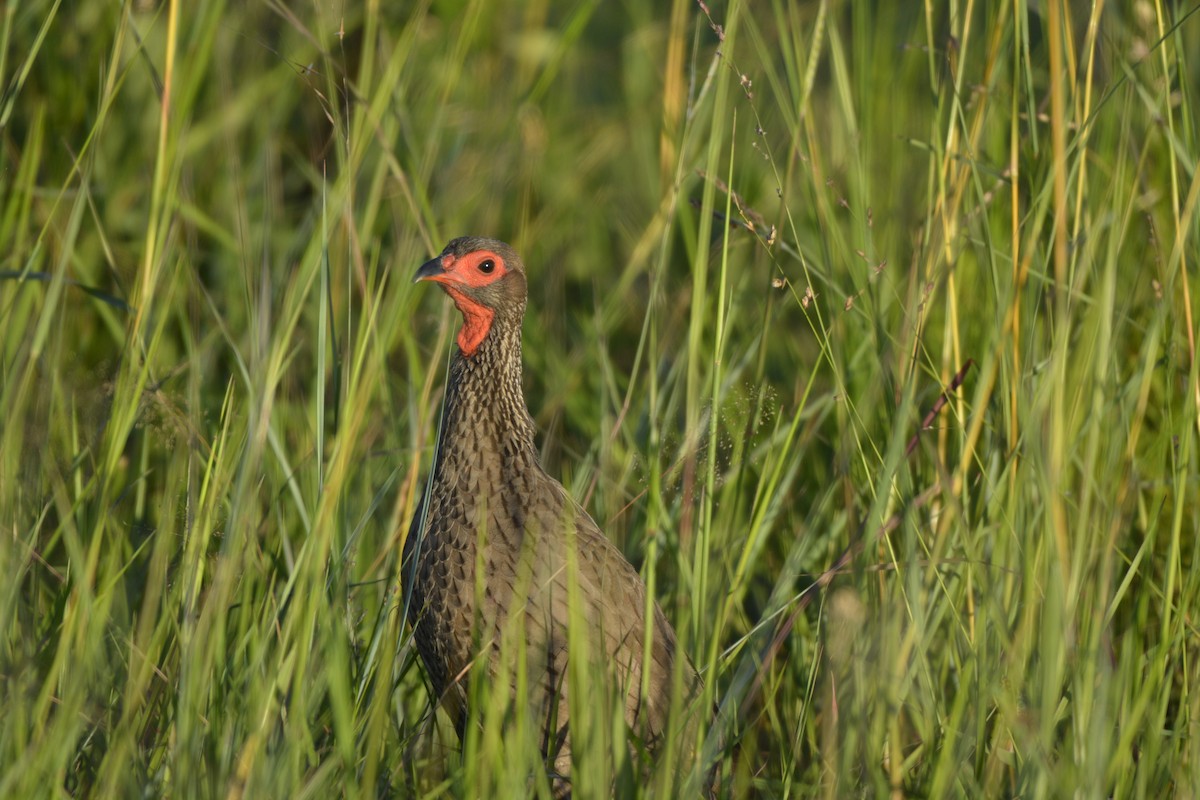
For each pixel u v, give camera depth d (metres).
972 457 9.09
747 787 8.10
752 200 13.48
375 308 8.20
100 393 8.76
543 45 14.51
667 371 11.30
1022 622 7.18
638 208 15.23
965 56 9.45
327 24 11.58
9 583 7.07
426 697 9.19
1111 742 7.09
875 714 6.96
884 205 11.65
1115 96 9.95
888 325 9.79
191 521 7.61
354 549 8.57
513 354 8.75
